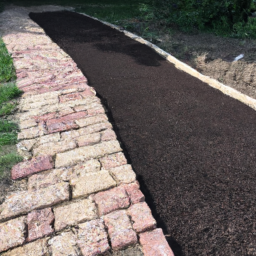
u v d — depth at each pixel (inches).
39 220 84.0
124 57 228.2
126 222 83.0
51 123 131.9
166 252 75.1
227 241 80.4
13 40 250.2
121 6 453.4
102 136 123.1
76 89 165.0
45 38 263.3
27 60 206.4
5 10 387.2
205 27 305.6
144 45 259.4
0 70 188.2
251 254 76.8
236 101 165.2
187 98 165.2
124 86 177.6
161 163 111.1
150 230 81.6
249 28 282.4
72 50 239.1
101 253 75.4
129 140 125.0
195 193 96.7
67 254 74.3
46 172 102.7
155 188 99.0
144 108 152.3
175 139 126.1
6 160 107.1
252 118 146.3
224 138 127.5
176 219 87.2
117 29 308.0
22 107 145.6
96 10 413.7
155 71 204.2
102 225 82.4
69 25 319.6
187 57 238.1
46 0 490.9
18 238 78.4
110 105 154.3
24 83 172.1
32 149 114.8
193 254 77.1
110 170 103.2
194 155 115.6
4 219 84.3
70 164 106.6
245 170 107.3
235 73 207.2
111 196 91.9
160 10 319.9
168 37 279.6
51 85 170.1
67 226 82.3
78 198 91.8
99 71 199.0
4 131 124.9
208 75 213.3
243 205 92.0
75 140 120.2
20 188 96.3
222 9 292.2
